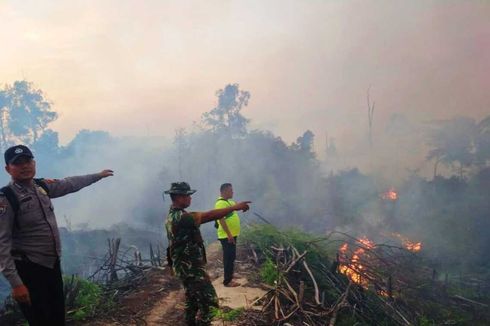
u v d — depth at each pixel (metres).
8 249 3.48
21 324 6.00
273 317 6.55
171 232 4.53
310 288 8.16
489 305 12.75
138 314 6.84
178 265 4.51
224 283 8.14
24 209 3.63
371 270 11.71
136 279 8.98
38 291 3.75
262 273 8.55
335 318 6.88
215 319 6.35
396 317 8.96
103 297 7.36
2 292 20.17
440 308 11.43
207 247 12.84
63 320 4.00
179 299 7.65
